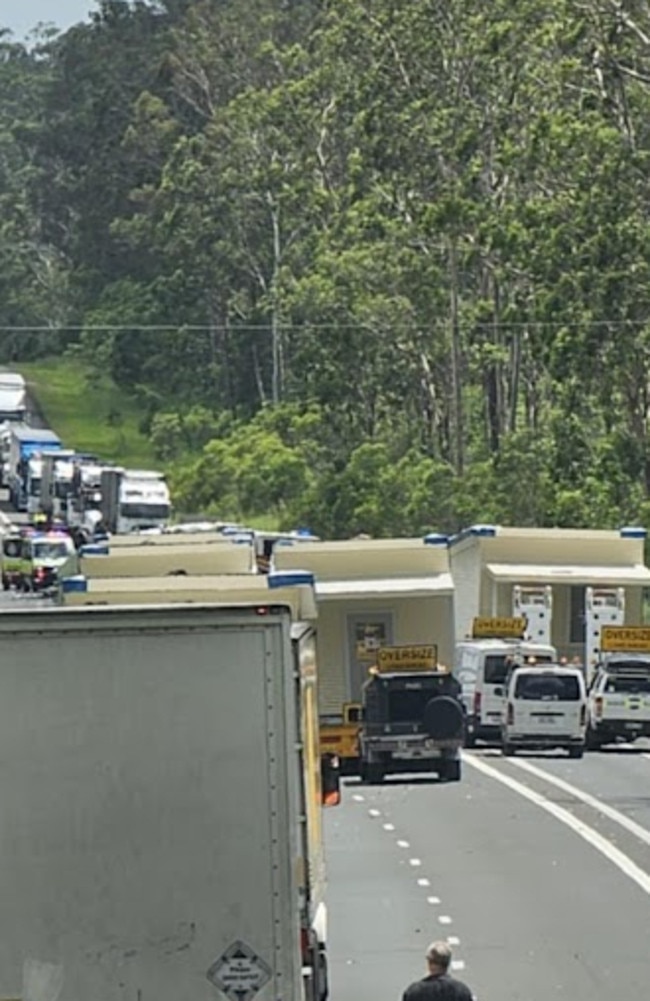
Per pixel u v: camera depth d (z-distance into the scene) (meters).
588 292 195.38
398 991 57.75
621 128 198.38
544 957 62.69
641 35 196.62
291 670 38.59
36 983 38.19
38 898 38.28
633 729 132.50
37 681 38.53
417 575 114.81
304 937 40.62
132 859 38.38
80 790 38.44
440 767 111.94
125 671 38.56
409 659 111.75
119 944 38.28
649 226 194.88
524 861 82.12
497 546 134.12
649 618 158.38
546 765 122.69
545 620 132.75
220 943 38.28
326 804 55.59
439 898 73.25
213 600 80.88
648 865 81.44
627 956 62.84
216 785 38.47
